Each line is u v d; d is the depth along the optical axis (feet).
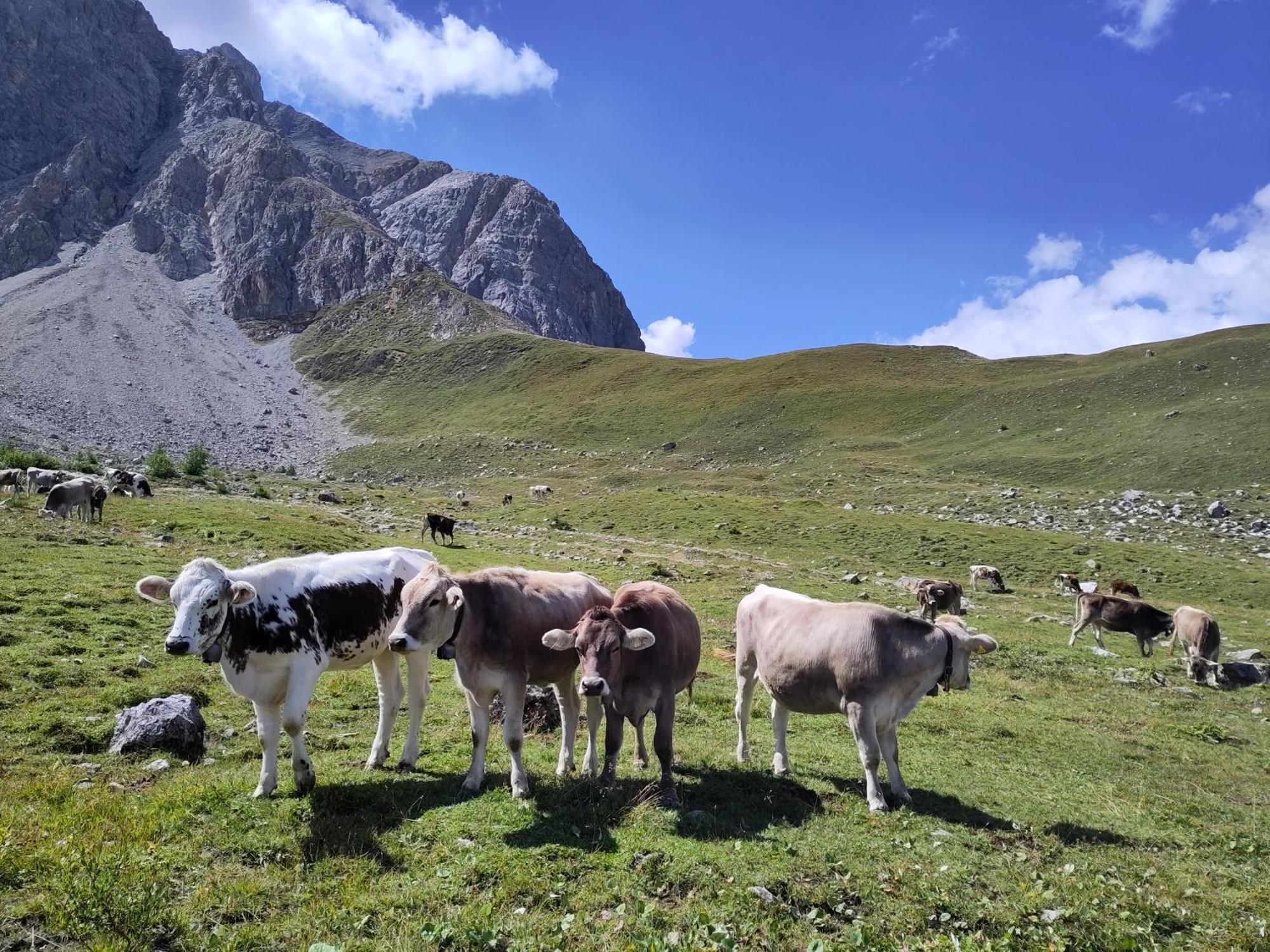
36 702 37.86
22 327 632.38
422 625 29.58
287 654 30.07
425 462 431.02
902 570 150.61
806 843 28.30
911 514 220.84
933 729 50.01
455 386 609.01
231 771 32.22
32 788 28.55
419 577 30.50
